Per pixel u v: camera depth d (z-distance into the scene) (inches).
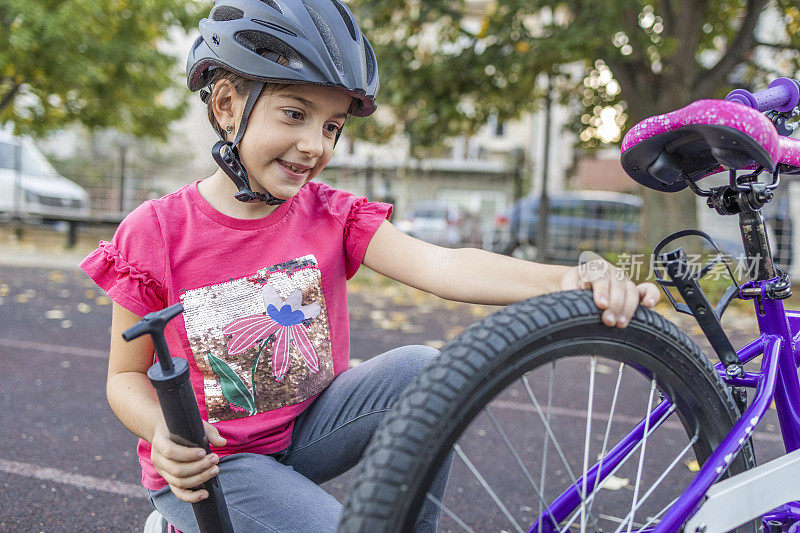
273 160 45.9
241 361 49.0
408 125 344.5
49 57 381.7
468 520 79.2
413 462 31.8
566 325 36.2
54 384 134.2
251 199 47.4
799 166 45.4
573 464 98.7
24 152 428.8
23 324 191.3
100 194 431.8
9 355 155.9
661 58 300.7
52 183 424.8
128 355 47.0
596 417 121.2
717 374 42.4
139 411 43.8
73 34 378.6
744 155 37.7
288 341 50.4
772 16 364.5
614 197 387.5
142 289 46.6
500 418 120.3
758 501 40.9
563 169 786.8
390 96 312.5
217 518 40.9
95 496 84.1
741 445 41.6
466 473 94.4
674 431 109.7
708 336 45.7
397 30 320.2
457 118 336.8
